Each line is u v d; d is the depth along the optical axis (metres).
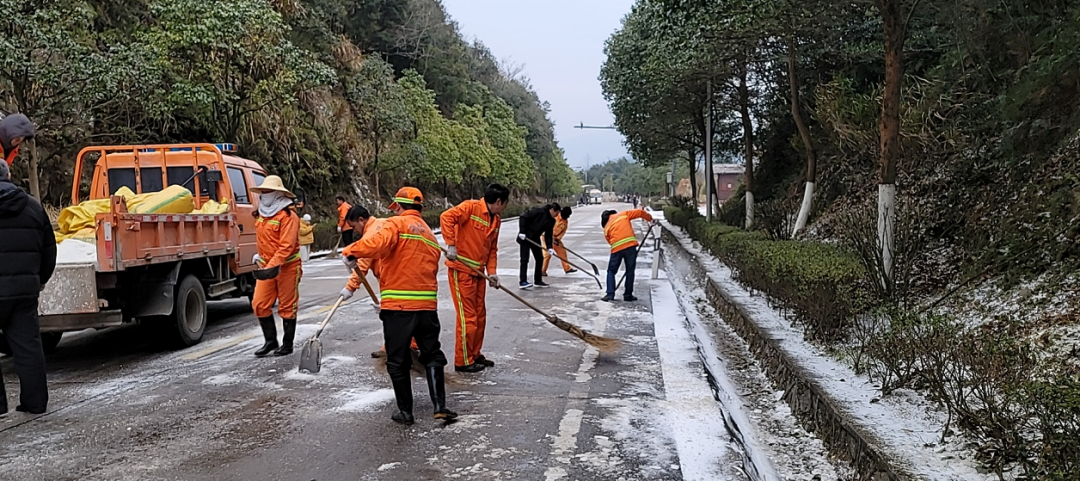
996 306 6.22
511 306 10.35
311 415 5.19
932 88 10.29
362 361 6.88
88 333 8.65
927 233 9.02
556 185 79.19
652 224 13.87
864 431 4.04
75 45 13.16
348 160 30.34
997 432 3.46
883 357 4.95
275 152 24.44
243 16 17.69
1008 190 8.34
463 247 6.43
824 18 10.79
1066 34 7.40
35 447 4.58
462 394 5.73
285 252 6.89
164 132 18.48
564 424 4.98
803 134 14.30
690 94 21.78
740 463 4.26
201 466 4.22
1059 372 4.32
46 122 14.20
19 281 5.15
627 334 8.33
